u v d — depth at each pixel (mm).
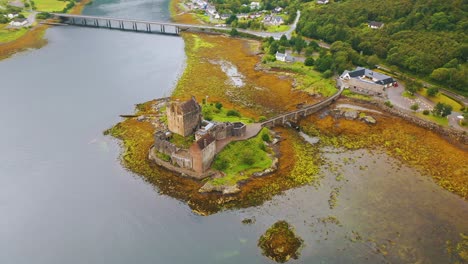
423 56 189125
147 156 127312
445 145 135125
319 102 163625
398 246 93062
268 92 184250
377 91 170875
